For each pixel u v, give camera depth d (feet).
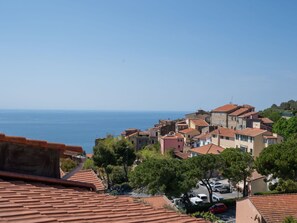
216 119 413.59
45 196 25.02
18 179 28.73
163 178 141.28
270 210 97.91
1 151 30.68
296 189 145.28
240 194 201.16
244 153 170.60
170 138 340.18
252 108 398.42
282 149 152.76
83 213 22.48
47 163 32.76
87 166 234.17
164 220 25.43
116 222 21.90
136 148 401.90
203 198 183.42
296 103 500.33
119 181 236.84
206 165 156.25
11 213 19.03
